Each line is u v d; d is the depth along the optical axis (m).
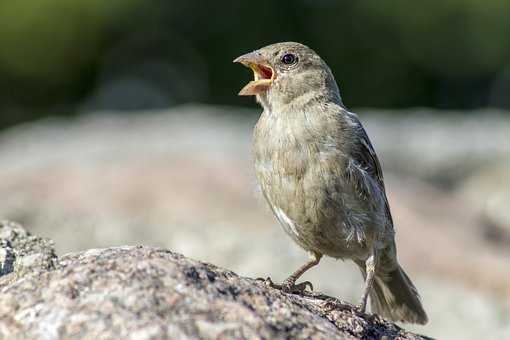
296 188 7.68
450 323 11.70
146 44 26.47
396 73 26.38
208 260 13.02
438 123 21.95
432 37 26.28
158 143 18.64
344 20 26.02
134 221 14.27
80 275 5.47
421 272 13.34
